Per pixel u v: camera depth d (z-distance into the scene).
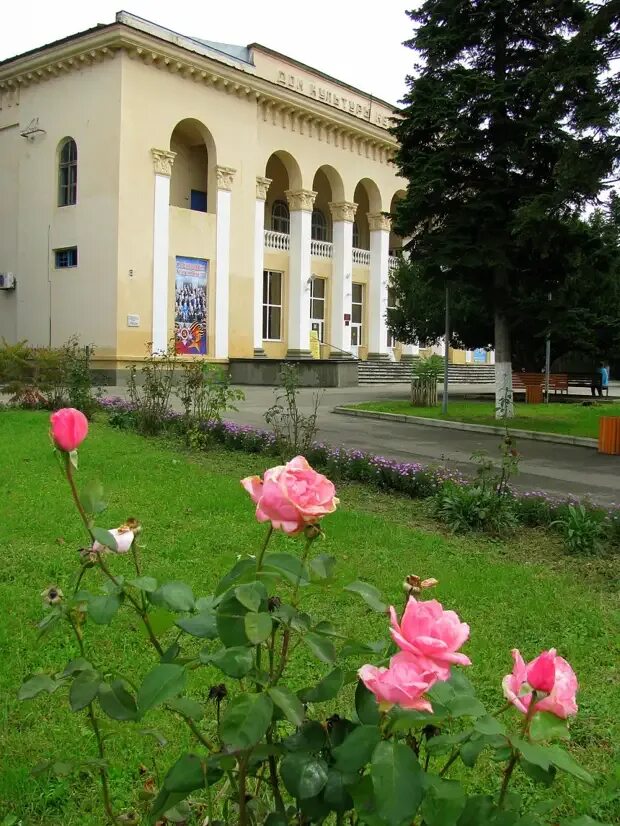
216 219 32.41
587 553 6.93
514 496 8.31
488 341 28.94
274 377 31.34
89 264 29.47
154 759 3.10
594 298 25.55
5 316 32.69
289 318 37.69
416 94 17.50
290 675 3.93
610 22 14.76
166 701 1.72
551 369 37.56
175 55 29.66
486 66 18.27
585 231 17.41
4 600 5.00
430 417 18.58
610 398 29.27
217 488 8.96
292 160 36.50
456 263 17.39
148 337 29.73
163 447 12.39
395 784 1.42
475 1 17.53
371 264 42.53
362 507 8.61
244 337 33.91
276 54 34.94
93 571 5.62
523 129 16.92
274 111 35.03
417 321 29.34
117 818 2.10
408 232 18.80
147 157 29.44
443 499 8.09
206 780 1.64
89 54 28.73
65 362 17.42
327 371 31.97
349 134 38.94
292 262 37.50
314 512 1.64
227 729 1.52
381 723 1.58
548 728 1.51
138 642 4.34
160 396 14.23
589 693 4.04
